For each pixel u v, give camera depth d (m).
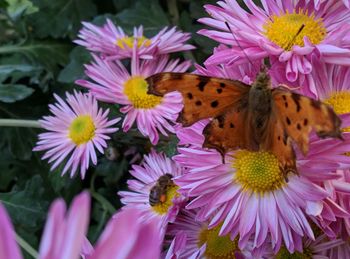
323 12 0.12
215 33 0.12
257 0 0.15
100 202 0.17
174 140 0.14
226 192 0.11
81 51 0.17
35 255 0.14
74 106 0.15
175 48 0.15
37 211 0.16
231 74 0.12
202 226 0.13
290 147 0.09
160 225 0.13
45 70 0.19
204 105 0.10
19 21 0.19
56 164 0.15
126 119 0.14
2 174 0.18
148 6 0.17
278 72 0.11
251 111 0.10
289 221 0.10
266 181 0.11
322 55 0.11
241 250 0.12
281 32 0.12
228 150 0.11
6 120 0.16
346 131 0.10
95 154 0.14
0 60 0.19
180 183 0.11
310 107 0.08
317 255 0.11
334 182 0.10
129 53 0.15
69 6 0.19
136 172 0.14
